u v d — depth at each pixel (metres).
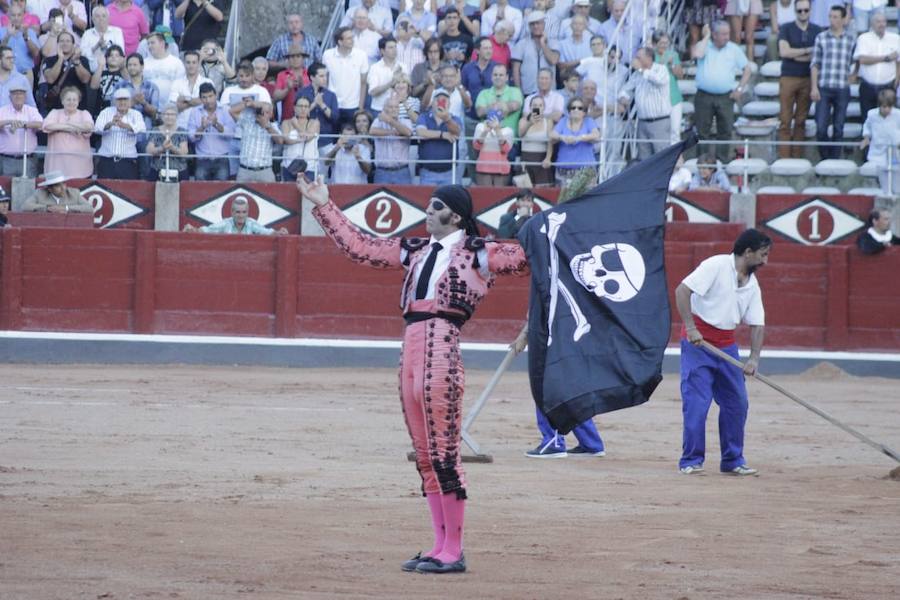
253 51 61.47
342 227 15.93
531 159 49.66
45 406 34.66
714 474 25.30
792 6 55.50
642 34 53.59
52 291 49.25
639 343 20.62
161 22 55.22
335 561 15.68
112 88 50.94
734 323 25.16
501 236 47.25
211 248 49.59
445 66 49.84
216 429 30.97
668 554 16.50
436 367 15.37
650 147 50.50
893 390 45.09
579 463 26.77
